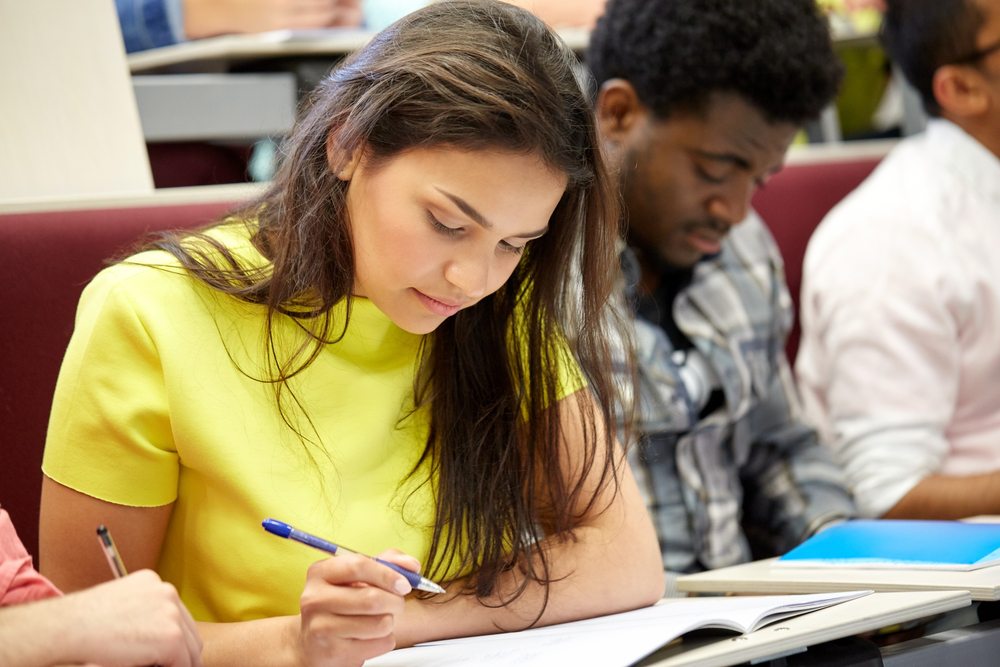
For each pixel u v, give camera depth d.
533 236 1.02
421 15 1.05
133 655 0.82
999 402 1.87
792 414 1.79
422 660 0.98
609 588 1.15
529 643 0.99
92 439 1.05
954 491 1.72
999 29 1.88
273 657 0.96
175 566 1.12
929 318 1.82
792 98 1.57
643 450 1.61
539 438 1.20
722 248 1.77
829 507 1.69
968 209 1.89
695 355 1.69
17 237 1.31
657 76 1.58
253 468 1.08
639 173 1.63
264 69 2.13
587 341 1.18
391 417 1.16
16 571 0.92
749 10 1.54
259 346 1.10
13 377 1.30
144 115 1.83
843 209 1.96
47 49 1.47
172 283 1.09
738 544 1.66
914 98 2.55
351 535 1.10
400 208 0.99
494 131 0.95
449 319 1.18
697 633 0.99
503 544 1.15
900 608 1.01
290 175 1.09
